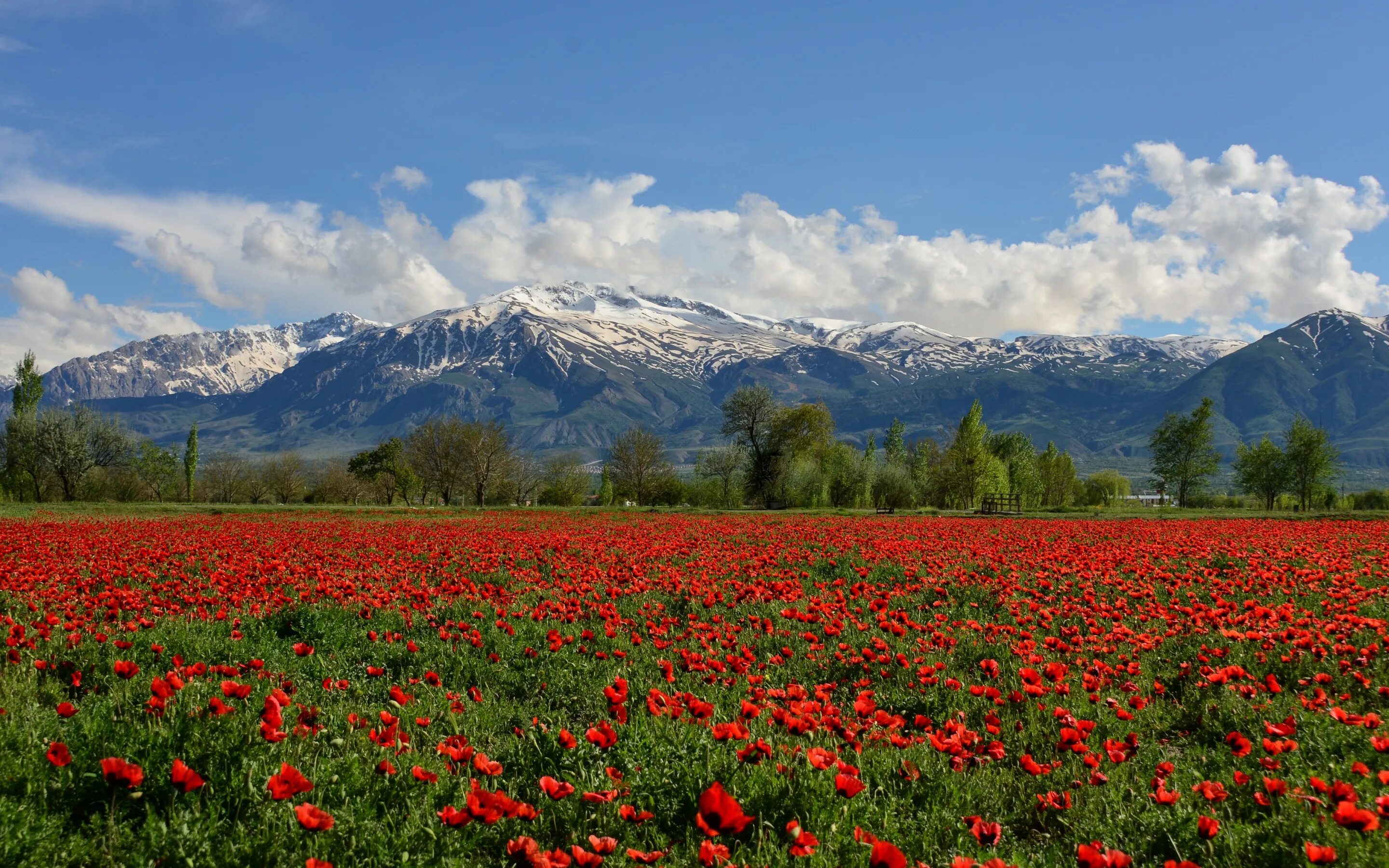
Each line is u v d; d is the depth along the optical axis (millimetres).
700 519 46281
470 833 4945
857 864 4656
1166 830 5156
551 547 22500
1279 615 10711
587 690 8594
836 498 83500
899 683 8742
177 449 89500
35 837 4336
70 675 8188
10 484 79938
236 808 5004
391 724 6254
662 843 4914
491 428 93562
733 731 5594
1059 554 20281
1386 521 40219
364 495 98312
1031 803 5809
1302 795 5242
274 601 12961
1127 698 8164
